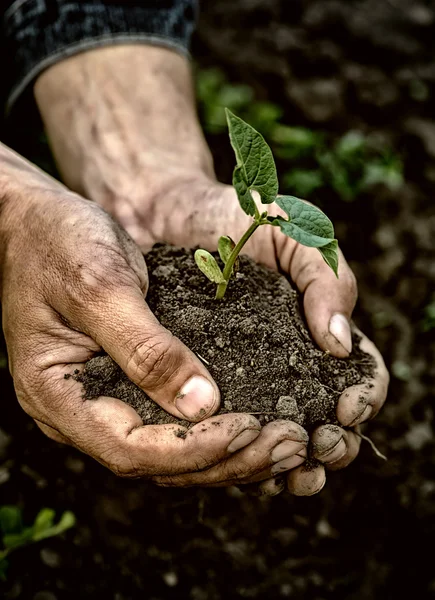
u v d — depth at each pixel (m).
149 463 0.42
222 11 0.88
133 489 0.55
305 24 0.89
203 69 0.81
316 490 0.43
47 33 0.57
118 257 0.43
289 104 0.81
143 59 0.58
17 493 0.54
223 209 0.49
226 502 0.56
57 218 0.43
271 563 0.55
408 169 0.78
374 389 0.44
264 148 0.40
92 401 0.42
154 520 0.55
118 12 0.57
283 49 0.85
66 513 0.53
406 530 0.57
